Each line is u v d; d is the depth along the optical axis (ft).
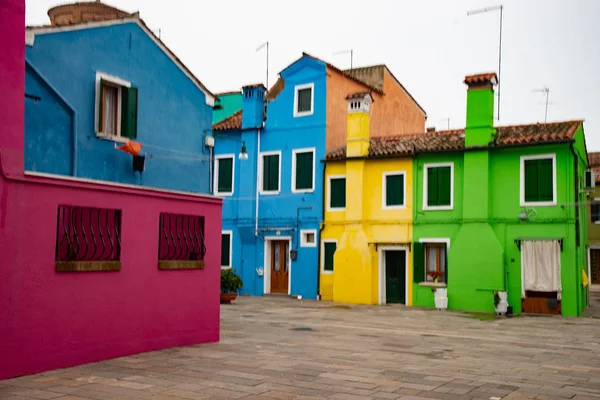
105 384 28.27
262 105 95.86
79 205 32.94
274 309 72.28
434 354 40.81
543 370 35.32
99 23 46.88
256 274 92.79
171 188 53.67
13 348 29.32
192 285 41.24
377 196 84.53
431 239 79.97
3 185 29.12
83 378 29.45
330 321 60.64
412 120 117.08
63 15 59.88
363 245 83.30
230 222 95.50
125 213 36.01
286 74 93.09
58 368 31.53
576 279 71.10
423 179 81.30
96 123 46.39
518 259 74.43
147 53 51.55
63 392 26.55
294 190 90.99
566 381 31.91
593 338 51.37
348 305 79.77
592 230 122.01
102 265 34.01
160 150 52.65
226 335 47.65
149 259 37.68
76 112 44.91
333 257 85.92
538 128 77.97
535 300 72.79
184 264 40.29
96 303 33.86
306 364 34.96
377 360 37.37
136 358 35.14
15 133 29.81
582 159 84.38
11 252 29.37
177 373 31.24
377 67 107.04
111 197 35.06
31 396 25.72
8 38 29.60
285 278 91.86
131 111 48.96
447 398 27.12
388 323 60.13
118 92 48.91
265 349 40.50
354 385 29.43
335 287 84.58
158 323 38.34
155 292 38.09
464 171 77.82
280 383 29.48
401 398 26.91
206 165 57.72
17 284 29.58
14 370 29.35
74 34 45.06
